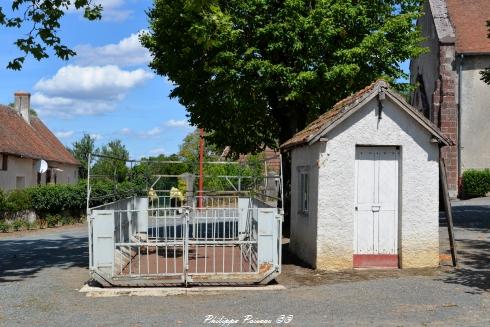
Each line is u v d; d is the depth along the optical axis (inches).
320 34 629.6
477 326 290.4
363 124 462.9
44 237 807.1
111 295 372.8
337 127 460.8
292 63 671.1
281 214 404.2
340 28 641.6
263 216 404.8
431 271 450.3
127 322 303.6
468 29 1216.8
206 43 533.3
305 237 501.0
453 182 1159.6
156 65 729.0
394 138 464.4
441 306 334.3
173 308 336.8
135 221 669.3
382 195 470.3
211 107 700.0
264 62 628.7
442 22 1205.7
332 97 683.4
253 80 650.8
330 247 459.5
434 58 1214.3
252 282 399.5
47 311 331.6
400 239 466.9
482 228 694.5
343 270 458.6
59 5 516.4
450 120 1161.4
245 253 532.7
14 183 1342.3
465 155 1163.3
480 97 1162.0
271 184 926.4
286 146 541.3
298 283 412.2
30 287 405.1
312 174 478.3
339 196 460.4
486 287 387.5
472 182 1132.5
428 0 1267.2
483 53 1152.8
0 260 556.4
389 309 328.5
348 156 461.1
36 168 1503.4
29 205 984.3
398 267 467.5
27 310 334.0
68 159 1861.5
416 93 1348.4
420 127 466.6
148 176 749.9
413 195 466.0
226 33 591.8
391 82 695.1
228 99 666.8
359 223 468.1
